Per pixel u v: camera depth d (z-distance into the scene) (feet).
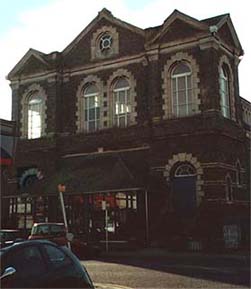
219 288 43.42
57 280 28.58
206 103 92.02
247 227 92.27
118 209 95.66
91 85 108.17
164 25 97.60
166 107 96.17
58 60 110.83
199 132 91.30
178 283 46.57
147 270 57.21
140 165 97.14
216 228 87.25
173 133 93.97
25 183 111.86
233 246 87.30
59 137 108.99
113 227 95.20
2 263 26.61
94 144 104.12
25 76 114.73
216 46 94.32
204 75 92.99
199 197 89.86
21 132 113.70
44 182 101.14
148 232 90.38
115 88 104.68
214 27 91.81
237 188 95.66
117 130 101.35
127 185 87.71
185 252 81.15
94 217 96.99
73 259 30.81
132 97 100.94
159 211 92.17
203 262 65.72
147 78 99.76
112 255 79.30
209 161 90.12
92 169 98.43
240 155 99.19
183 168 93.45
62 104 110.22
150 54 99.04
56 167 107.86
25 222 105.60
